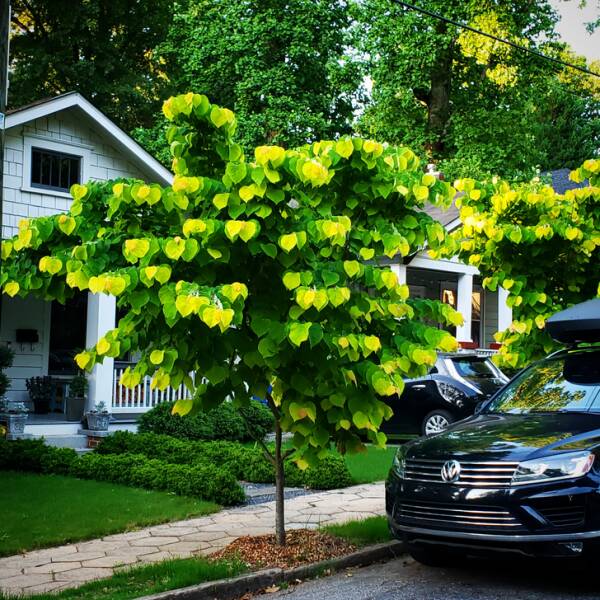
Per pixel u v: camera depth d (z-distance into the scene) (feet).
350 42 91.45
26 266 21.13
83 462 36.94
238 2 88.28
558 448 19.26
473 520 19.47
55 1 95.30
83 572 21.57
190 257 18.35
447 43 88.43
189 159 21.42
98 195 21.40
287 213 20.10
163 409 47.78
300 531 25.50
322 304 18.31
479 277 77.15
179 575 20.22
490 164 90.12
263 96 87.10
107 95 99.40
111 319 50.90
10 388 54.29
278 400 22.85
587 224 30.76
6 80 16.96
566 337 26.71
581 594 19.19
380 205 21.30
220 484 31.42
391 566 22.94
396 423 49.49
